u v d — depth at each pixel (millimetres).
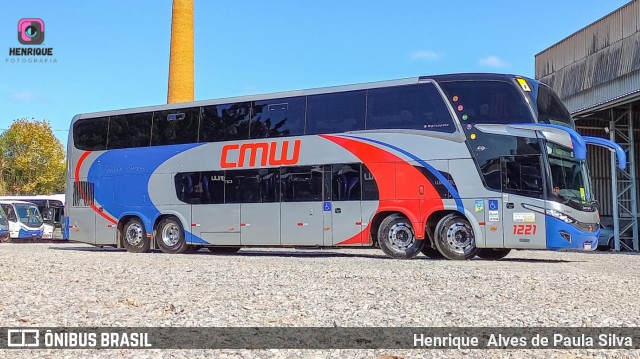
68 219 22406
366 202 17359
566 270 13281
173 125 20703
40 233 39781
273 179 18688
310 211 18031
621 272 13586
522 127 16047
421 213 16734
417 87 17203
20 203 39469
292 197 18328
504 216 15977
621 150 16859
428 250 18359
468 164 16391
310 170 18172
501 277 11508
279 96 19016
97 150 22094
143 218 20844
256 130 19172
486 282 10734
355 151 17641
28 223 39219
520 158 16000
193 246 20781
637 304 8438
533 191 15797
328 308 7930
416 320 7086
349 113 17922
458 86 16797
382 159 17297
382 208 17156
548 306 8188
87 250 23969
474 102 16594
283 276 11820
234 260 16641
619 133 30281
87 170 22188
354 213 17484
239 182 19234
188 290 9719
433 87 17031
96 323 6855
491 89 16531
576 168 16094
